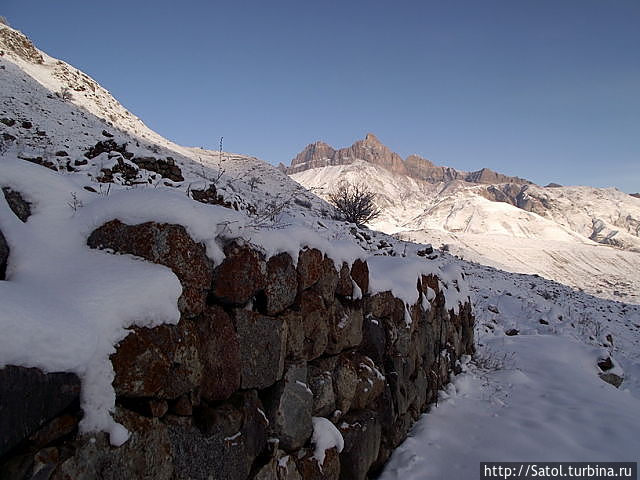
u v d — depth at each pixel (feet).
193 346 8.12
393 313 17.31
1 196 7.88
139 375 6.89
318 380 12.39
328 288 13.10
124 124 108.47
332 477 11.89
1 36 108.27
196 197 15.25
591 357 30.81
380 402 15.58
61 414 5.93
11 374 5.19
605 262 218.38
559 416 19.11
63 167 16.90
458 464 14.90
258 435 9.75
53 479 5.66
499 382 24.38
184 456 7.68
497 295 56.75
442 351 23.07
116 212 8.45
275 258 10.77
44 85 96.12
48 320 5.79
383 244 45.73
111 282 7.18
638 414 20.33
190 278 8.34
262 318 10.18
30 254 7.52
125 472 6.54
